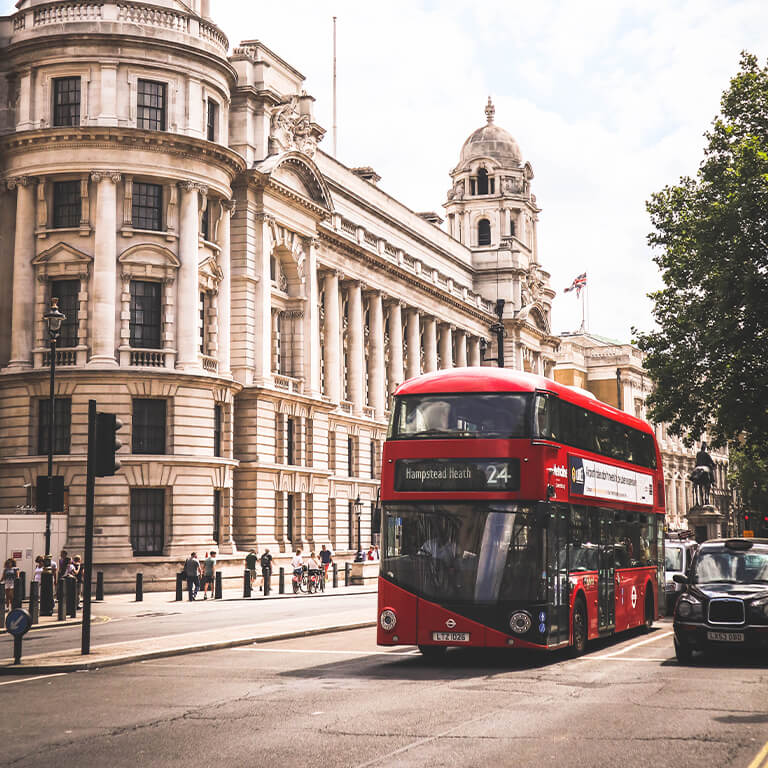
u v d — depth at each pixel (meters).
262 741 13.12
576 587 22.77
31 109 54.41
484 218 112.81
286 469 62.41
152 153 53.84
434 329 92.94
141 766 11.80
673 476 132.88
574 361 125.69
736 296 41.91
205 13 61.16
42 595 38.00
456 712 15.16
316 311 68.31
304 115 67.19
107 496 51.28
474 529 21.02
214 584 51.84
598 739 12.96
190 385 53.62
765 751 12.16
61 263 53.31
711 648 20.86
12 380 53.31
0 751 12.87
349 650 25.19
